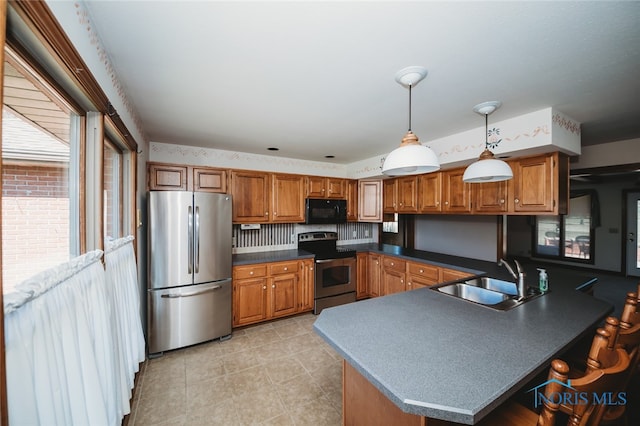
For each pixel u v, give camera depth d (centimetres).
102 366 116
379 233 486
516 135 218
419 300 177
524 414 113
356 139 294
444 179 316
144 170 259
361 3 101
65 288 89
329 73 155
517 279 186
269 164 381
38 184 92
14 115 79
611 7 102
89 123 120
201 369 227
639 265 514
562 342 119
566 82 162
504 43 125
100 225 123
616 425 119
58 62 82
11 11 61
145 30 117
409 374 95
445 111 209
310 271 353
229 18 110
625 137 263
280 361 240
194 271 263
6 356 63
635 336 107
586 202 582
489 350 112
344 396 136
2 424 54
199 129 259
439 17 108
